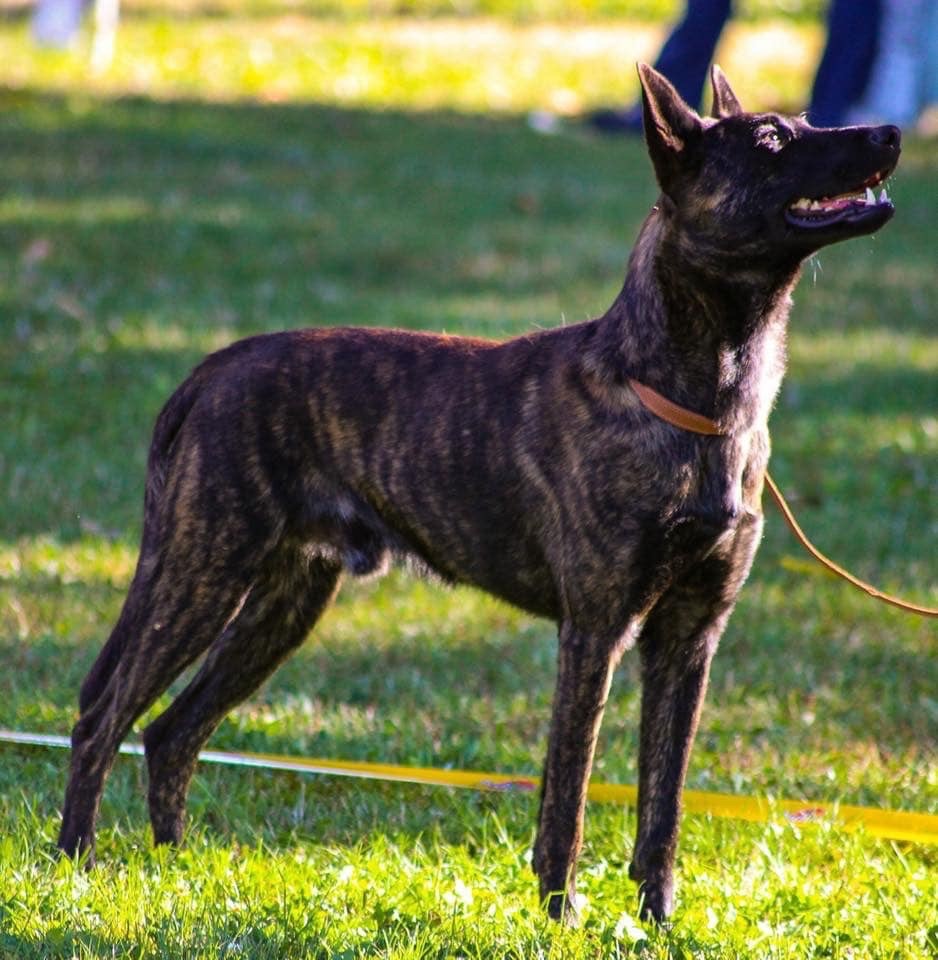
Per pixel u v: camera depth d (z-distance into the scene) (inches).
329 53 1498.5
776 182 312.3
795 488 628.1
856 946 309.6
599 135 1277.1
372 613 518.9
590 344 326.0
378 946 293.7
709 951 301.4
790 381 753.0
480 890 325.7
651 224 324.8
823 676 477.4
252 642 370.0
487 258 909.8
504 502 333.7
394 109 1316.4
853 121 1327.5
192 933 289.3
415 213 997.8
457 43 1611.7
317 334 356.2
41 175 1001.5
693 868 350.9
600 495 315.9
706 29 1210.0
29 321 757.9
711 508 314.7
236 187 1022.4
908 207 1107.3
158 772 361.4
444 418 339.3
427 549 349.1
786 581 551.2
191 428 346.6
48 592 506.3
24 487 589.3
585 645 320.5
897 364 784.9
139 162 1058.1
